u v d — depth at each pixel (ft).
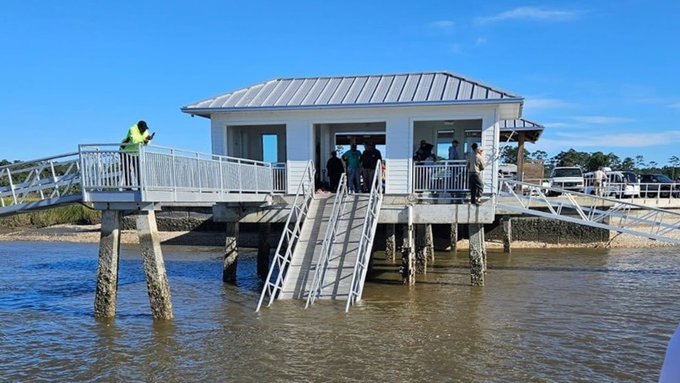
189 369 26.21
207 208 85.66
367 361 26.96
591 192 86.07
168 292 34.58
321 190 53.16
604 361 27.40
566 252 68.64
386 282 48.32
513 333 31.91
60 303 42.11
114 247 34.09
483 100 46.50
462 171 47.88
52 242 90.12
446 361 27.12
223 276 49.93
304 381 24.49
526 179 90.07
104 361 27.55
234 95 56.39
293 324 33.14
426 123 56.65
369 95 52.24
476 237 45.47
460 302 39.78
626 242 73.10
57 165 34.96
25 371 26.66
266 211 48.16
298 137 52.54
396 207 44.65
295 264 40.47
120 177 30.58
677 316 36.32
